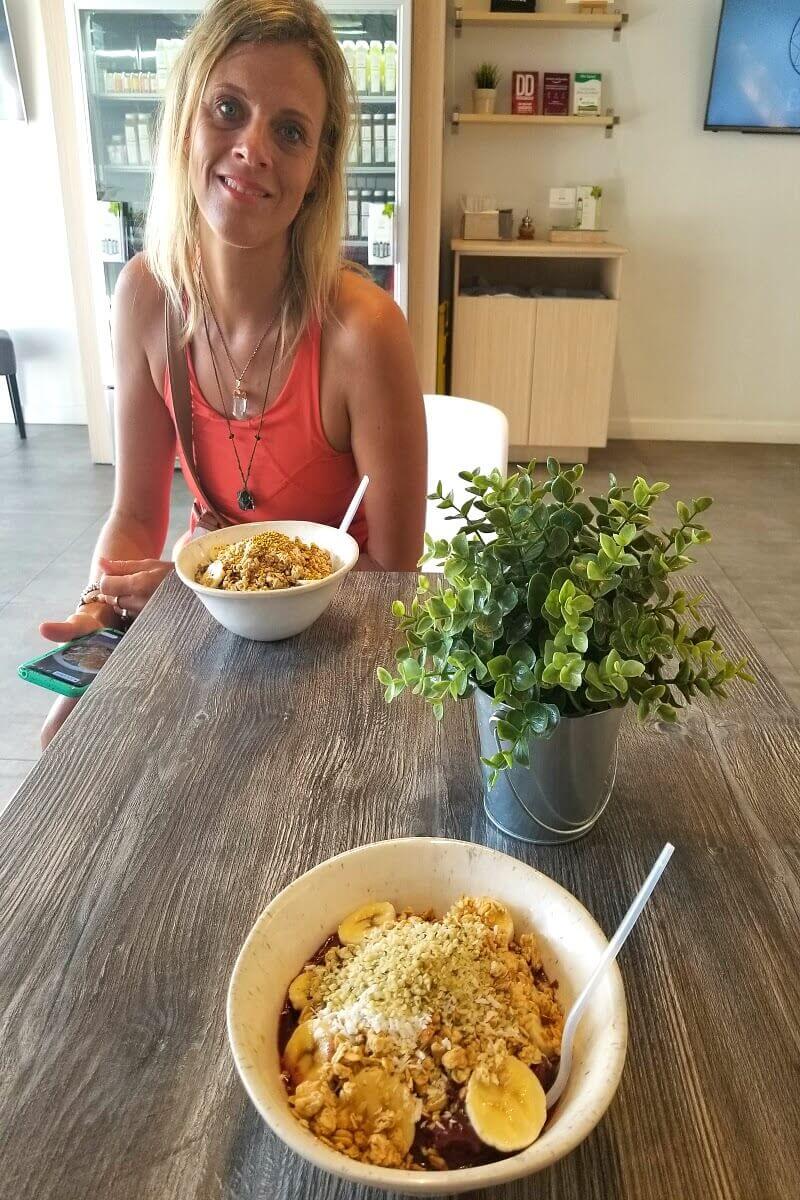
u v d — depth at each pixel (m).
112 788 0.76
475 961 0.50
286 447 1.36
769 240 4.16
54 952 0.60
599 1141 0.49
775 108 3.88
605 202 4.12
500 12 3.70
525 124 3.98
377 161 3.53
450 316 4.10
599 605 0.62
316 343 1.30
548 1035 0.49
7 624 2.56
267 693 0.91
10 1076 0.52
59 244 4.32
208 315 1.31
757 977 0.59
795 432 4.50
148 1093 0.51
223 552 1.03
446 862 0.57
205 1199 0.46
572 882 0.67
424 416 1.39
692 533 0.66
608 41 3.87
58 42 3.36
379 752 0.82
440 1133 0.43
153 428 1.44
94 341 3.81
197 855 0.69
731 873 0.68
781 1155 0.48
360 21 3.39
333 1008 0.48
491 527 0.68
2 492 3.64
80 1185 0.46
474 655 0.63
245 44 1.11
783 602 2.83
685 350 4.38
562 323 3.87
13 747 2.01
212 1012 0.56
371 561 1.37
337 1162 0.38
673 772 0.79
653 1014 0.56
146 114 3.61
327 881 0.55
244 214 1.16
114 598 1.17
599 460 4.20
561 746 0.65
